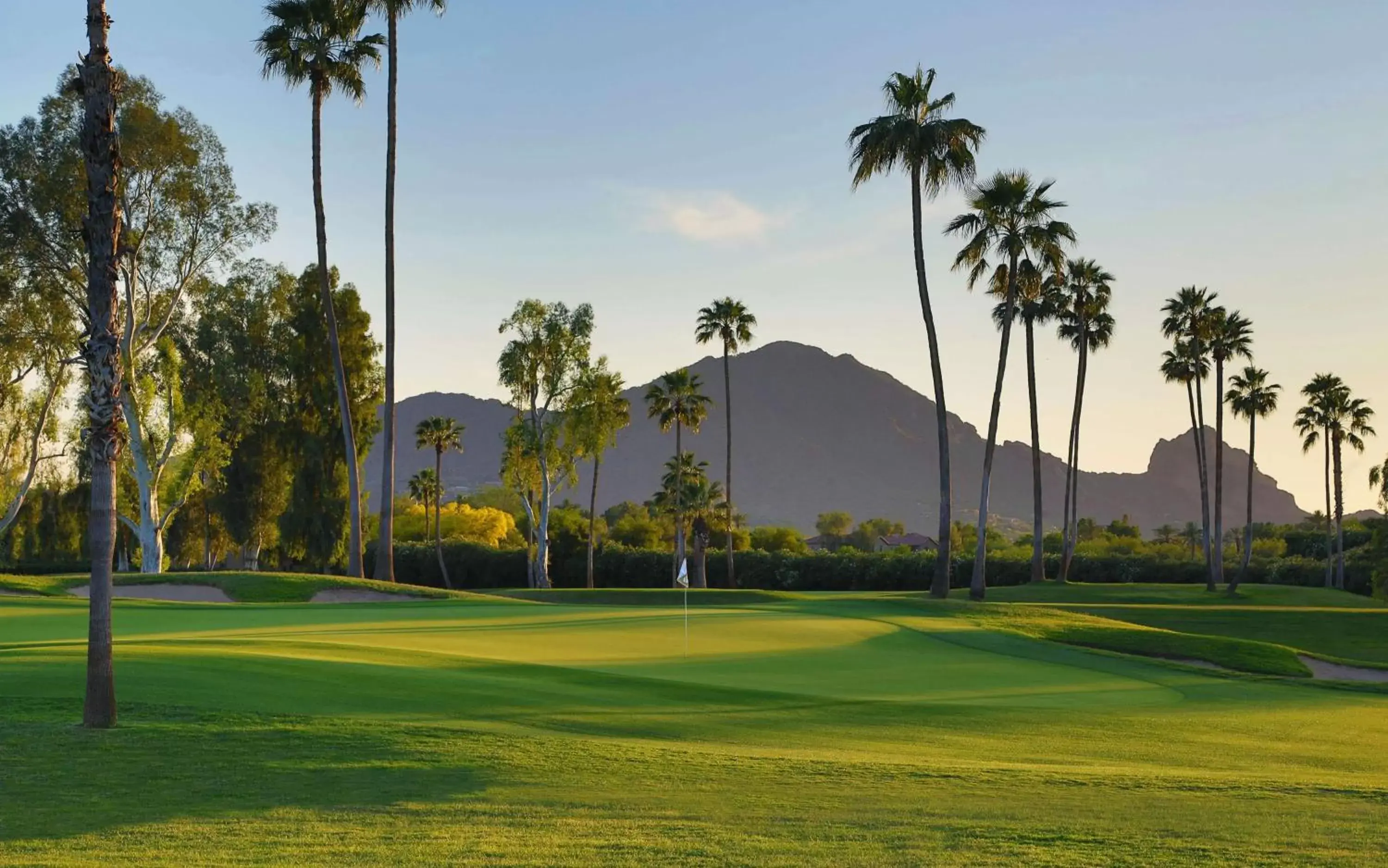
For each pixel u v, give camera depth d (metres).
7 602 33.81
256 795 10.27
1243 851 9.18
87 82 13.90
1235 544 157.75
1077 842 9.39
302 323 70.12
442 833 9.18
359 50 46.56
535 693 17.05
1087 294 70.50
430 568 96.50
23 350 51.31
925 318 45.06
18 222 47.62
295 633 25.47
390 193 46.47
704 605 48.47
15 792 10.20
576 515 110.38
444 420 99.56
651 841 9.09
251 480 70.69
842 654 26.66
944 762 13.42
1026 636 32.50
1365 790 11.95
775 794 10.98
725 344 84.25
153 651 18.45
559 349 70.56
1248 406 80.81
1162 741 16.70
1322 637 42.34
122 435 13.66
